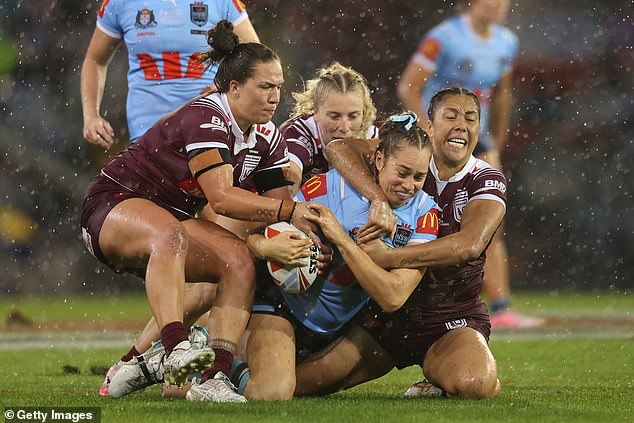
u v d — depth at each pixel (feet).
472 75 104.42
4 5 175.63
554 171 185.26
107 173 55.36
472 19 103.96
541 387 62.75
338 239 51.39
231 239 52.42
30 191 173.17
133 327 117.70
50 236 173.58
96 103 74.59
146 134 54.95
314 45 186.19
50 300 163.63
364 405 50.08
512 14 195.93
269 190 56.65
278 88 52.85
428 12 186.29
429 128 56.03
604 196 184.24
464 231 53.67
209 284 59.16
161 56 71.46
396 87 186.60
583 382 66.39
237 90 52.54
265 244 52.37
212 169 51.70
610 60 189.67
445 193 55.93
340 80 60.18
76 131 176.76
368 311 56.18
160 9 71.20
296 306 55.11
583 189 184.34
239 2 74.08
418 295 55.88
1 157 171.83
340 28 186.60
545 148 186.39
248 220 52.03
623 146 186.19
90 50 74.84
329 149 56.49
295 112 64.64
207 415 45.03
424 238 53.98
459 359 53.93
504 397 55.01
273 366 52.49
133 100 72.90
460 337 55.57
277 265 53.11
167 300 49.01
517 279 183.01
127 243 52.06
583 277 182.91
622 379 68.59
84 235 55.72
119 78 176.35
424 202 54.80
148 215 51.70
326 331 55.98
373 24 186.60
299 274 52.90
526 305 155.12
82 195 175.11
